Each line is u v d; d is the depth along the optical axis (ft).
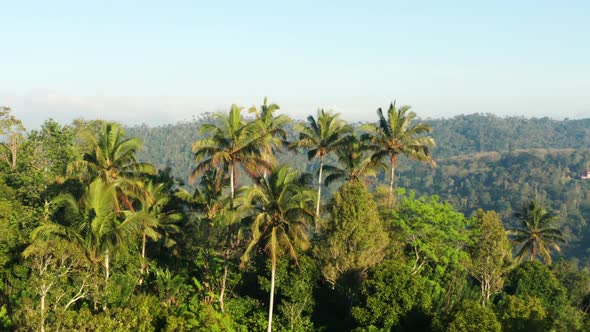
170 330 101.76
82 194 126.93
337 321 129.39
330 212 135.23
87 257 113.70
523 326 111.24
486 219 150.00
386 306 116.78
